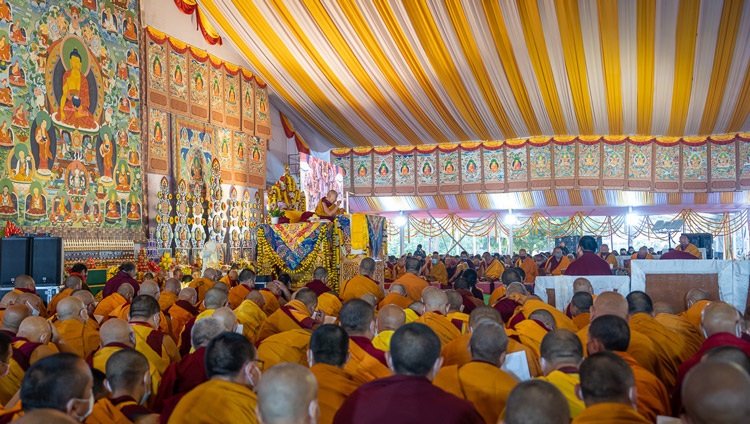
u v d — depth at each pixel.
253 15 15.43
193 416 2.86
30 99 11.35
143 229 13.84
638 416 2.39
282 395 2.25
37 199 11.38
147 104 14.10
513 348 4.10
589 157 20.70
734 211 21.25
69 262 11.75
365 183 22.41
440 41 15.49
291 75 17.81
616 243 26.05
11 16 11.09
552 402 2.18
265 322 5.45
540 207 21.73
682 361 4.37
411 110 18.95
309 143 21.91
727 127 19.19
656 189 20.42
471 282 9.93
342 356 3.45
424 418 2.54
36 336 4.44
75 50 12.35
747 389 1.85
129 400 3.28
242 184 17.30
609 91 17.36
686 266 6.89
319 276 8.66
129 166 13.55
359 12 14.70
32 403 2.56
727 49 14.95
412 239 28.41
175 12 15.34
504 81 17.02
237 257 16.72
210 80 16.23
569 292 7.15
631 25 14.50
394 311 4.38
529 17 14.46
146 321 5.02
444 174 21.81
